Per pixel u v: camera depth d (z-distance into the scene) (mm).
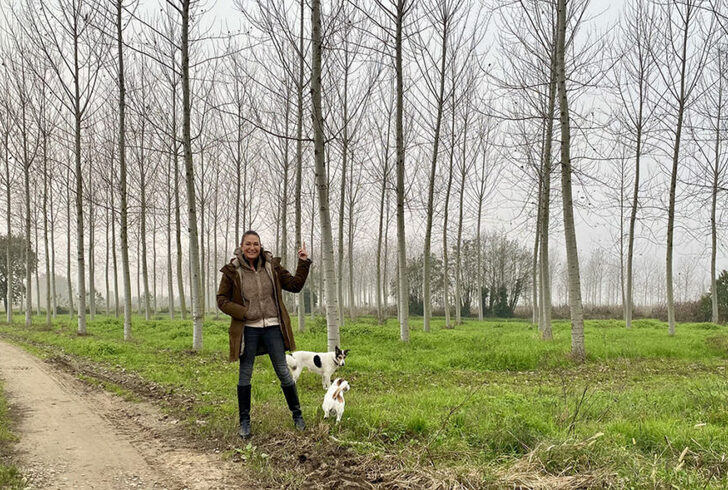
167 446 5066
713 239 26531
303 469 4254
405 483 3854
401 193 15320
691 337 17422
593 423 5535
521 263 45688
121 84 16547
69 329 22219
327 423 5355
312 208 27422
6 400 7148
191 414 6352
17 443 5090
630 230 22656
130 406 6953
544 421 5523
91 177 24047
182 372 9953
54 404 7039
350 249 28719
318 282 44531
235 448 4883
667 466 4043
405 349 13867
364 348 14023
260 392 7707
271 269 5438
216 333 18547
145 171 22969
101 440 5285
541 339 16500
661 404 6762
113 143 21281
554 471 4016
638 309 44500
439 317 37312
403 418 5582
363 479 4020
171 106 19156
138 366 10797
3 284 45062
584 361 12523
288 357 9109
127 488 3947
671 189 18906
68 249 30469
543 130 17859
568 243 12883
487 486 3686
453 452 4484
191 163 13938
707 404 6609
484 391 8273
